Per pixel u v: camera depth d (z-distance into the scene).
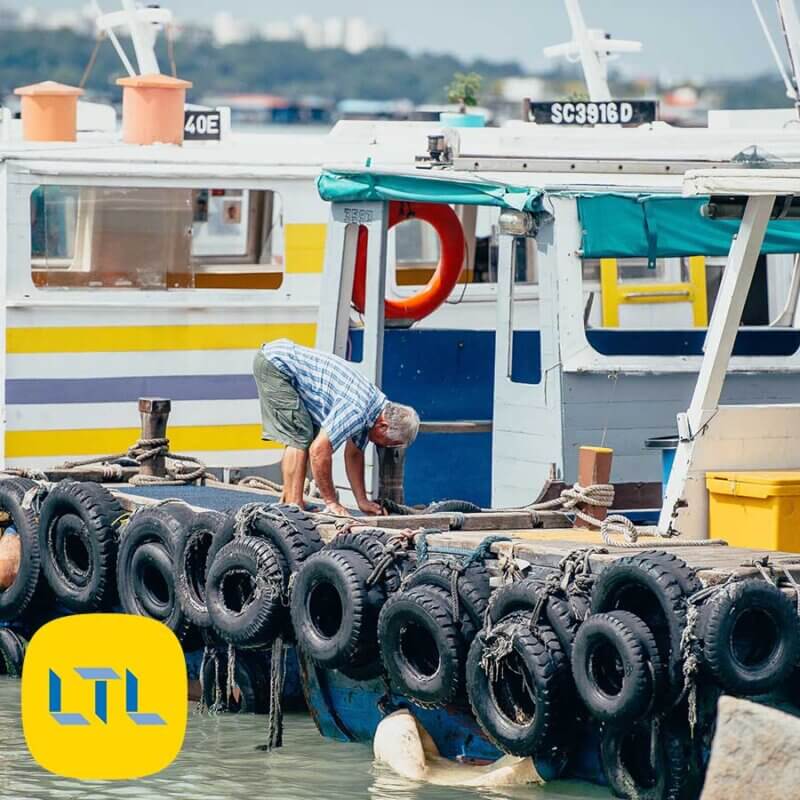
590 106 63.09
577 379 46.50
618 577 35.84
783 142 52.84
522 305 64.94
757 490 39.62
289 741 42.31
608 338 57.47
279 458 61.19
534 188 45.84
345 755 41.00
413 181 48.56
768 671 34.75
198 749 41.53
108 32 68.00
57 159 57.91
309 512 44.78
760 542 39.69
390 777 39.06
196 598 44.69
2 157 57.31
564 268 45.94
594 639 35.66
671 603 35.03
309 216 61.19
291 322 61.06
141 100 61.34
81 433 58.47
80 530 47.88
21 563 49.28
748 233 39.34
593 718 36.59
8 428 57.47
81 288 58.69
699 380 40.62
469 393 56.12
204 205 61.44
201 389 60.03
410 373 55.28
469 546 39.59
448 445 54.31
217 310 60.03
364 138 62.91
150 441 52.91
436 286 55.91
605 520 40.50
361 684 41.97
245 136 65.06
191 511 46.16
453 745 40.28
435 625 38.38
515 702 37.72
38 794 38.22
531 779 38.06
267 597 41.75
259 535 42.91
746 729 31.81
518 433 47.91
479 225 68.44
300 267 61.12
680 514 40.59
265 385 44.91
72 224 58.62
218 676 44.84
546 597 36.94
